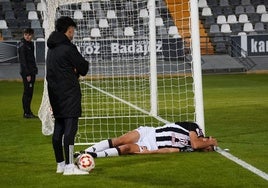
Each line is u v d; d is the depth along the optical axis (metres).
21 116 30.94
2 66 59.78
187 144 19.16
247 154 18.88
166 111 32.22
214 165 17.11
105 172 16.41
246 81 53.34
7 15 69.38
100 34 60.81
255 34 65.81
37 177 15.95
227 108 33.19
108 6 58.06
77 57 15.82
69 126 16.00
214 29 70.44
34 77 29.84
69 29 16.11
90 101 37.72
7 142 22.36
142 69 44.28
